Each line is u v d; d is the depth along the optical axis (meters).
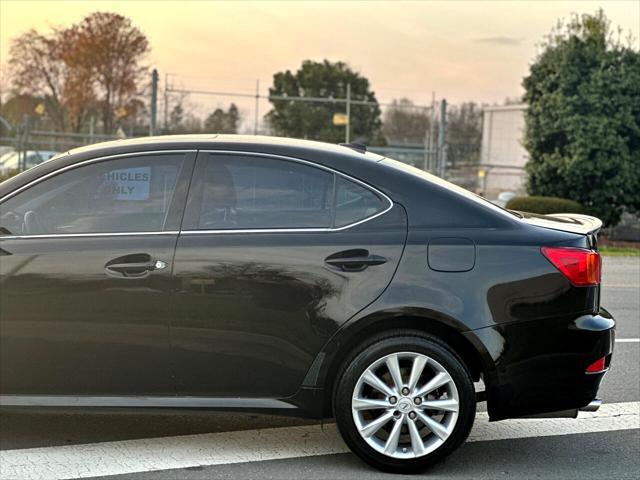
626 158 21.12
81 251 4.17
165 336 4.16
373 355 4.14
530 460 4.49
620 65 21.41
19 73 45.56
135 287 4.14
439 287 4.14
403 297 4.12
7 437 4.65
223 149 4.37
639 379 6.32
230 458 4.39
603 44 21.50
